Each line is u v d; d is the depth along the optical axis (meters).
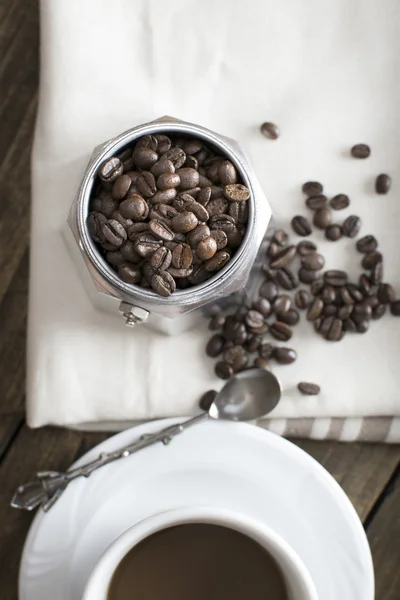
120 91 0.50
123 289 0.43
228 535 0.47
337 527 0.47
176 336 0.50
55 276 0.50
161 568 0.47
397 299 0.50
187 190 0.44
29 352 0.50
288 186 0.50
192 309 0.45
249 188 0.44
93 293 0.48
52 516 0.47
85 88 0.50
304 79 0.50
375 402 0.50
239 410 0.50
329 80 0.50
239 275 0.44
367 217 0.50
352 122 0.50
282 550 0.43
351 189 0.50
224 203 0.44
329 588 0.47
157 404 0.50
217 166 0.44
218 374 0.50
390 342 0.50
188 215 0.43
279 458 0.47
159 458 0.47
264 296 0.50
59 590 0.47
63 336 0.50
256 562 0.47
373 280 0.50
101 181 0.45
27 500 0.50
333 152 0.50
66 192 0.49
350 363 0.50
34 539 0.47
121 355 0.50
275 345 0.50
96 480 0.47
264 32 0.50
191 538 0.47
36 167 0.50
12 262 0.53
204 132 0.44
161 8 0.50
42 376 0.50
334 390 0.50
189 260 0.43
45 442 0.52
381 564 0.51
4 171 0.53
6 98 0.53
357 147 0.50
